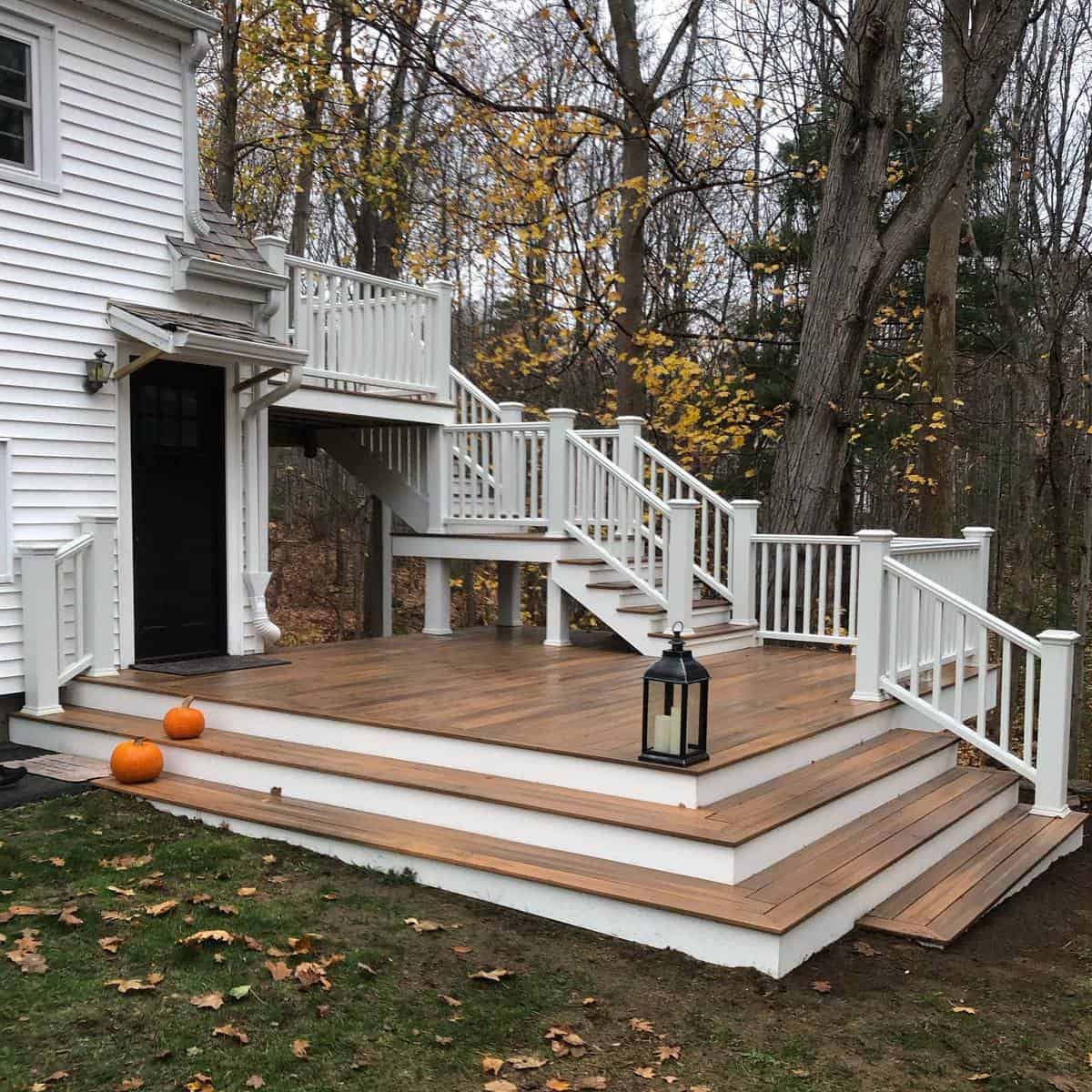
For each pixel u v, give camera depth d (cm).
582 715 580
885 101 909
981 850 567
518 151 1220
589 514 893
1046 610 1562
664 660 477
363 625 1454
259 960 377
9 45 657
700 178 1215
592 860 450
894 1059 338
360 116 1461
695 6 1216
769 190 1545
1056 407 984
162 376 757
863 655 658
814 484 969
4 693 668
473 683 694
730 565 902
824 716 602
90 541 696
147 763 576
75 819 528
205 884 451
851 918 450
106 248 702
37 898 427
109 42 704
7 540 662
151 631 757
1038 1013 385
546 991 370
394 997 356
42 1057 305
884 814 550
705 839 426
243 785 568
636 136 1052
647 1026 349
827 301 949
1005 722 648
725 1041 343
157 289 736
